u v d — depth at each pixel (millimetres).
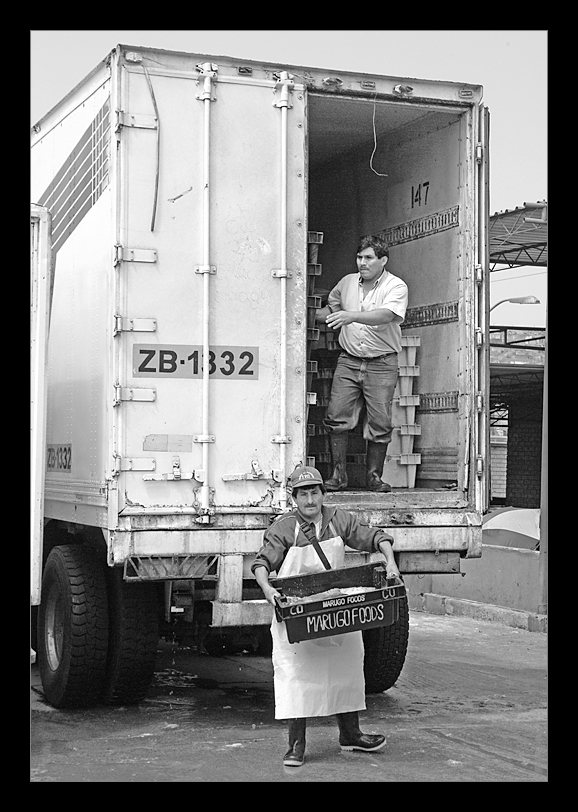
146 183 6840
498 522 15680
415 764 6078
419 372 8555
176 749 6336
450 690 8469
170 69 6906
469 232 7934
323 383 8672
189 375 6852
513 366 25094
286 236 7098
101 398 7027
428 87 7680
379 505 7453
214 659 9703
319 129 8586
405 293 7992
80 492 7477
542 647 10664
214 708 7508
